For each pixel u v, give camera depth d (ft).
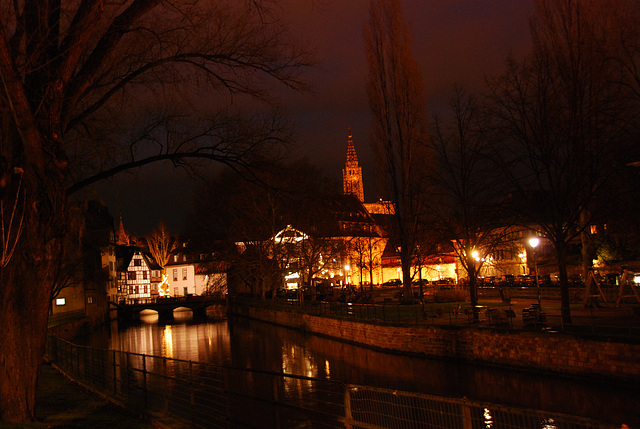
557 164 87.76
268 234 185.47
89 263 234.17
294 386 76.13
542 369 82.69
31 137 32.60
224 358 123.85
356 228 249.14
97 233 264.11
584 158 86.79
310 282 188.03
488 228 108.58
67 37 33.86
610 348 73.97
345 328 134.72
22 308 36.45
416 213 152.97
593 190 91.81
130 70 41.50
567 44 87.61
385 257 336.08
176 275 390.63
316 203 163.22
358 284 312.29
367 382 87.81
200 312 301.63
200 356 129.18
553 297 161.27
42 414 43.24
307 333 161.27
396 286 291.58
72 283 178.19
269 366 109.40
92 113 44.11
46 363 84.53
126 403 49.21
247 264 200.13
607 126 86.07
